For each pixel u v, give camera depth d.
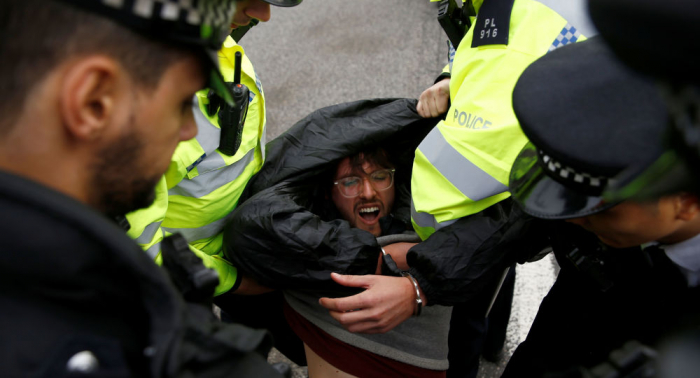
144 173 0.56
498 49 1.15
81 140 0.49
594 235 0.95
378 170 1.62
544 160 0.82
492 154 1.13
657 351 0.68
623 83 0.69
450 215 1.21
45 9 0.45
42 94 0.46
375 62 3.60
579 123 0.70
